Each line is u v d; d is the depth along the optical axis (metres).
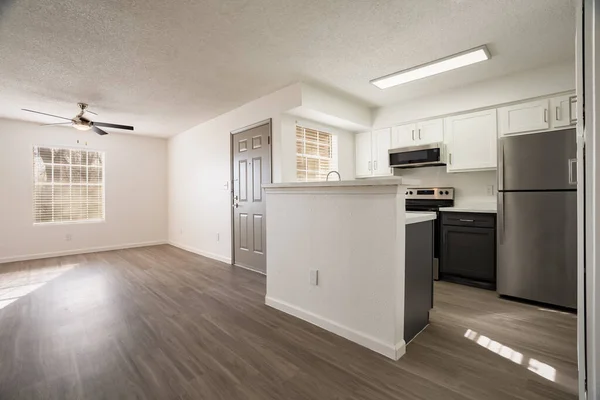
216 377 1.68
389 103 4.18
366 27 2.31
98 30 2.28
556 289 2.64
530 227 2.77
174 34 2.37
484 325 2.33
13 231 4.71
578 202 1.12
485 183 3.71
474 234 3.28
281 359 1.86
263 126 3.94
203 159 5.20
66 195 5.24
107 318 2.50
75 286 3.40
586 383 1.08
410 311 2.09
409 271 2.09
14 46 2.48
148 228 6.18
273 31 2.35
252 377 1.68
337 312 2.19
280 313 2.58
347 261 2.11
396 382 1.63
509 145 2.87
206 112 4.55
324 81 3.39
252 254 4.20
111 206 5.69
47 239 5.00
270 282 2.76
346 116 4.01
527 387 1.57
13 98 3.72
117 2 1.95
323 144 4.32
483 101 3.39
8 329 2.30
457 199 3.94
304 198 2.40
